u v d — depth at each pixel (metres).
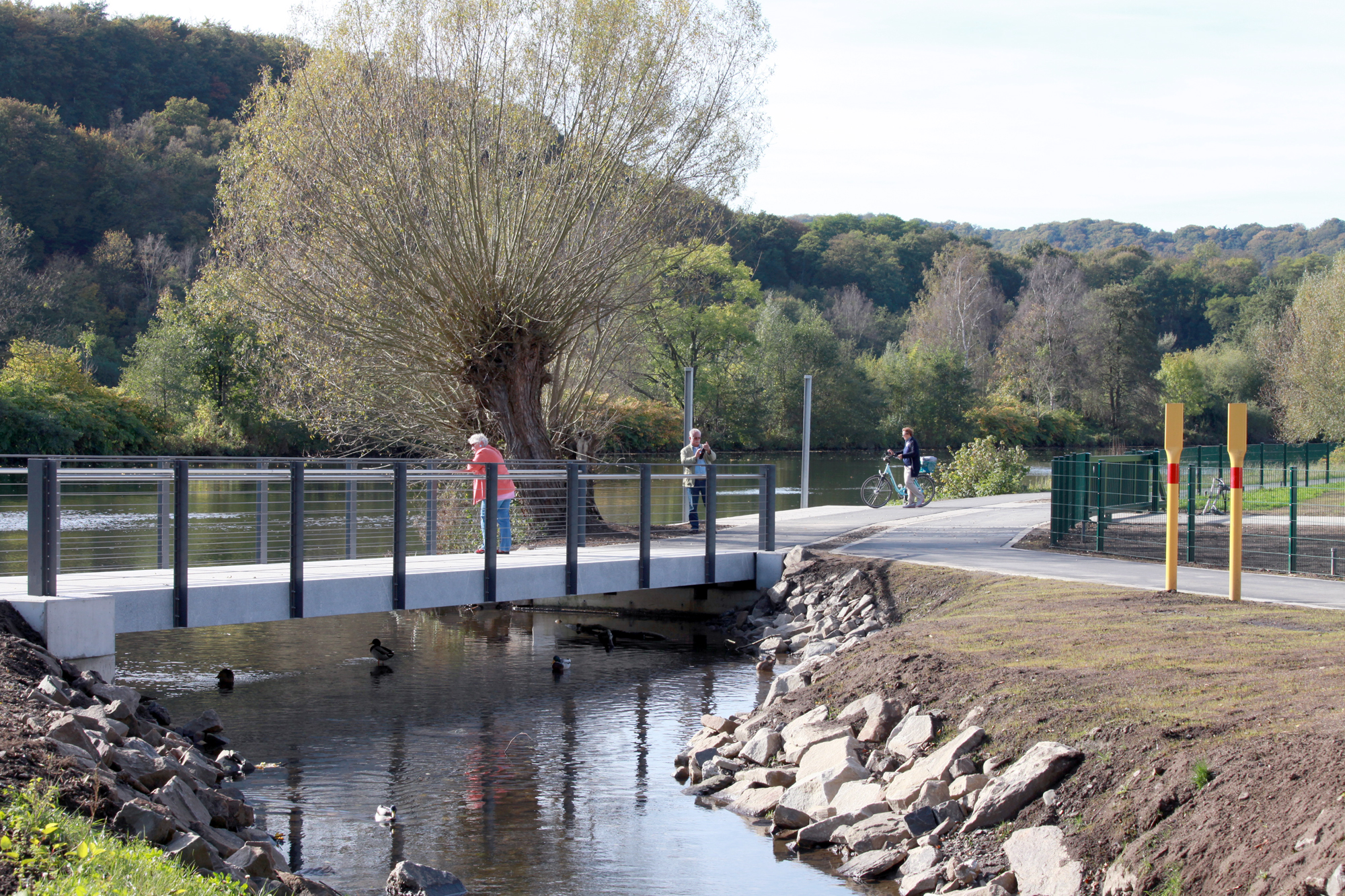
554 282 19.25
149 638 14.65
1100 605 10.99
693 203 21.22
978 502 26.38
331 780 8.58
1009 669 8.37
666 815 7.78
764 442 71.69
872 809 7.12
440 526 19.50
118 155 80.69
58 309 64.06
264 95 19.59
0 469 9.36
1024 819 6.33
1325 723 5.99
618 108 19.03
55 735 6.17
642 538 14.20
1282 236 196.62
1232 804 5.45
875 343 99.00
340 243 19.00
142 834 5.30
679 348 60.97
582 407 22.97
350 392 20.22
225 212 20.11
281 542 20.75
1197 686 7.30
